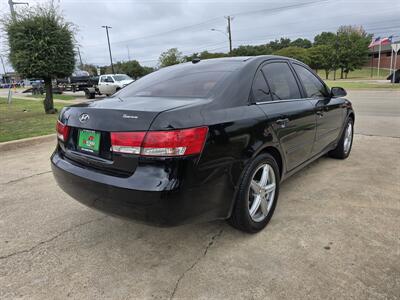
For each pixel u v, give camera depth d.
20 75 11.11
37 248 2.68
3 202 3.63
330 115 4.12
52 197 3.76
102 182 2.24
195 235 2.81
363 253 2.44
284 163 3.11
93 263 2.45
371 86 22.39
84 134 2.46
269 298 2.02
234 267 2.34
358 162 4.77
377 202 3.34
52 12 11.08
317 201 3.41
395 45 21.42
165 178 2.04
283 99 3.20
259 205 2.79
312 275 2.21
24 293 2.13
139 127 2.10
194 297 2.05
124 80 20.25
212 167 2.21
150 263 2.43
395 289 2.06
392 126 7.59
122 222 3.11
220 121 2.31
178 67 3.38
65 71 11.28
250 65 2.94
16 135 7.13
